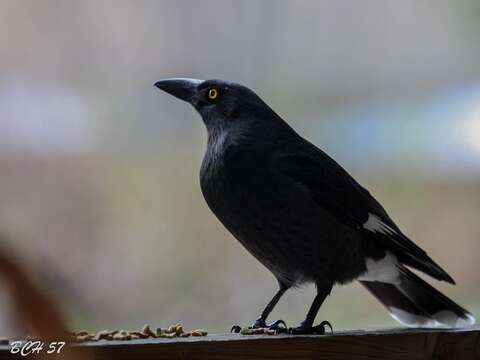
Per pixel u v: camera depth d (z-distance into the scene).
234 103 6.42
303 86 16.42
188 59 15.91
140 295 12.47
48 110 14.73
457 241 14.34
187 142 15.07
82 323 9.55
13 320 1.72
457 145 15.48
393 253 6.46
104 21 15.59
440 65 17.17
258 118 6.38
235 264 12.72
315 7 16.66
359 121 16.05
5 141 14.14
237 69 16.05
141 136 15.09
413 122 16.05
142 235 13.27
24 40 15.23
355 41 16.98
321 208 6.14
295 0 16.44
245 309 12.14
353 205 6.23
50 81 15.20
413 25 17.30
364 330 5.21
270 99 16.11
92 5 15.53
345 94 16.66
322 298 6.13
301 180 6.09
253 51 16.11
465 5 16.80
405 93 16.94
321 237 6.10
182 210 13.55
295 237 6.07
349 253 6.23
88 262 12.92
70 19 15.45
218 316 12.20
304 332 5.29
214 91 6.51
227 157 6.12
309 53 16.55
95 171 14.04
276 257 6.15
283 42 16.34
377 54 17.09
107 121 15.09
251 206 6.06
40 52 15.28
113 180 13.95
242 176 6.06
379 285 6.88
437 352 4.99
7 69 15.04
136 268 12.87
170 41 15.84
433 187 15.02
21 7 15.26
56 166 14.00
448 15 17.05
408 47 17.22
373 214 6.36
